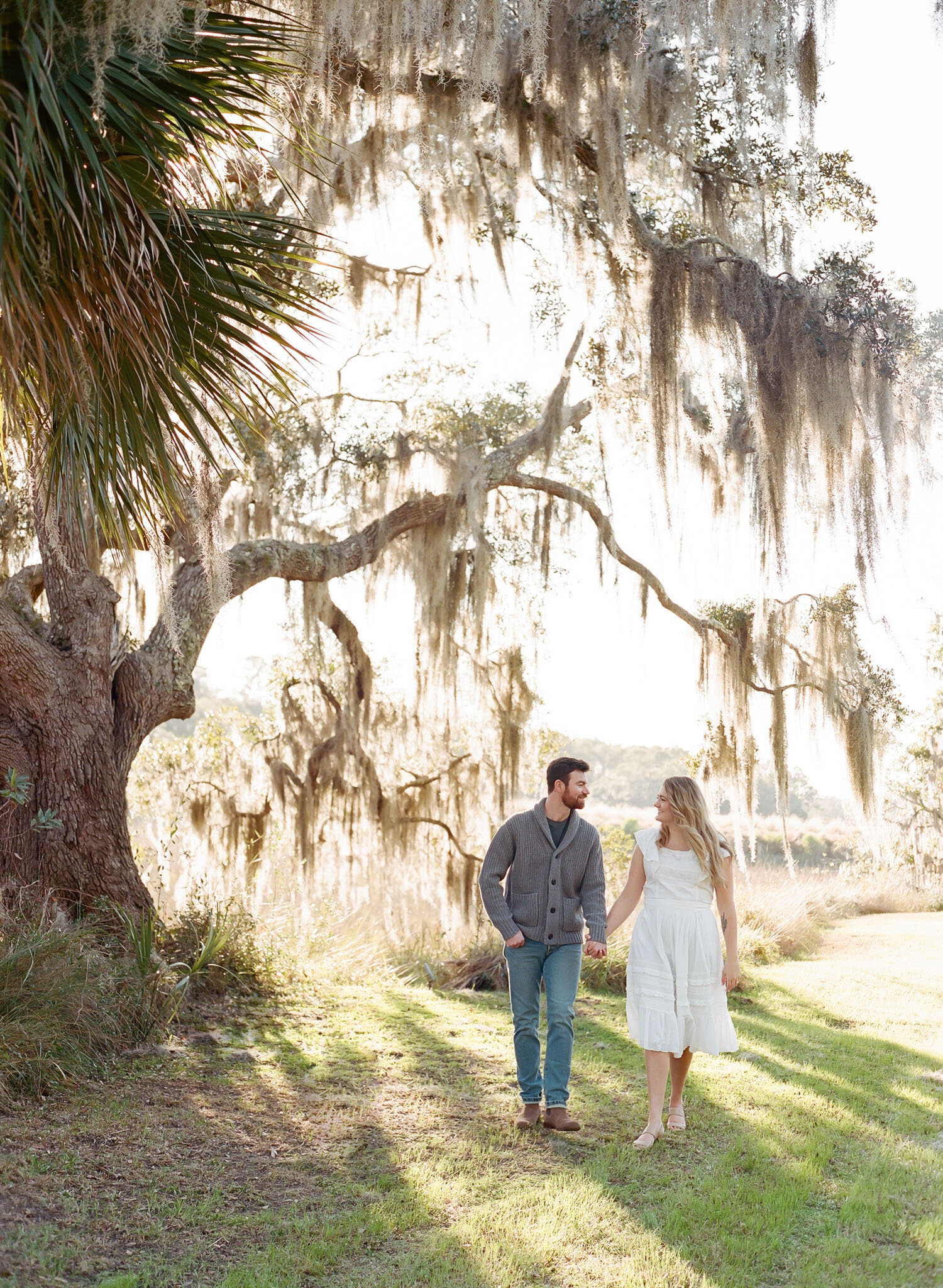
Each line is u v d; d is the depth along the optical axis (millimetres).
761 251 8031
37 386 4023
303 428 10055
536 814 4262
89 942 5352
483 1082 4652
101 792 6098
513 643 11297
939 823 16359
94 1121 3768
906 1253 2939
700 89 7539
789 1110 4348
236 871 10344
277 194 7980
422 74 6730
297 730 11055
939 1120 4270
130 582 9430
